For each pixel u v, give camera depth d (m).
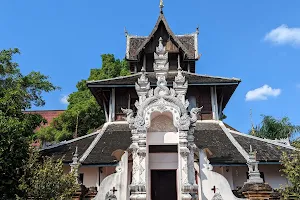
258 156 21.61
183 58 30.91
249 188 16.61
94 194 17.89
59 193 14.74
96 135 25.98
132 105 26.94
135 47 33.28
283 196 16.91
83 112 37.53
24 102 22.92
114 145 23.16
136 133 16.09
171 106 16.25
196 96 27.12
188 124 15.88
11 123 15.12
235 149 22.22
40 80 25.56
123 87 26.89
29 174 14.95
